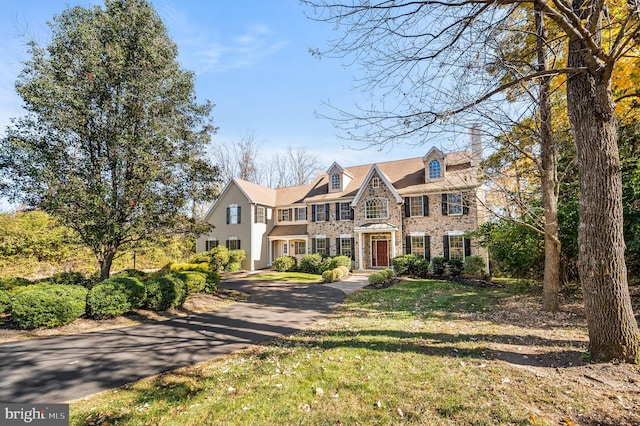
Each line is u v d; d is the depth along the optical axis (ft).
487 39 14.67
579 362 13.47
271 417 10.53
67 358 17.62
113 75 32.09
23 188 29.37
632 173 23.95
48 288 25.26
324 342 18.66
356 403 11.13
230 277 62.80
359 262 68.13
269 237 81.92
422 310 27.35
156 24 34.96
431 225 61.46
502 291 37.40
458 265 54.54
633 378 11.62
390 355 15.52
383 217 66.18
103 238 31.17
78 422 10.94
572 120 14.97
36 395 13.21
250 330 23.32
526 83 20.04
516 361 14.06
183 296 31.65
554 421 9.33
